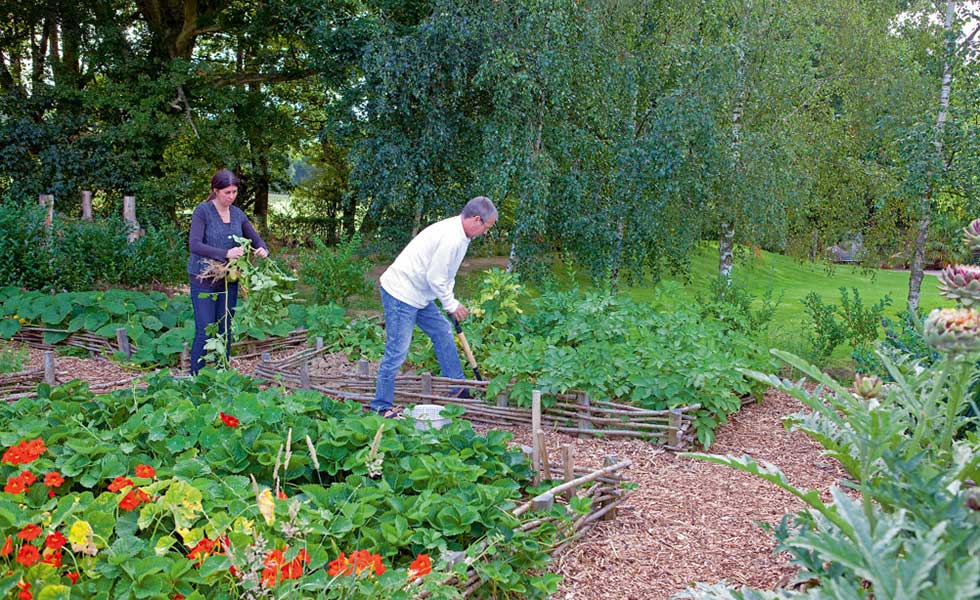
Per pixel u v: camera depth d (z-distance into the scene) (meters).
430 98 10.70
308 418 3.65
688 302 6.54
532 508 3.16
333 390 5.42
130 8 15.79
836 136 11.32
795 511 3.73
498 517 2.94
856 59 11.02
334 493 2.99
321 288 9.22
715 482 4.09
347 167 18.83
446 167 11.07
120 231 9.40
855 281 16.88
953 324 1.81
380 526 2.84
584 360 4.98
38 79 15.21
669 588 2.97
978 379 2.59
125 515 2.68
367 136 11.77
